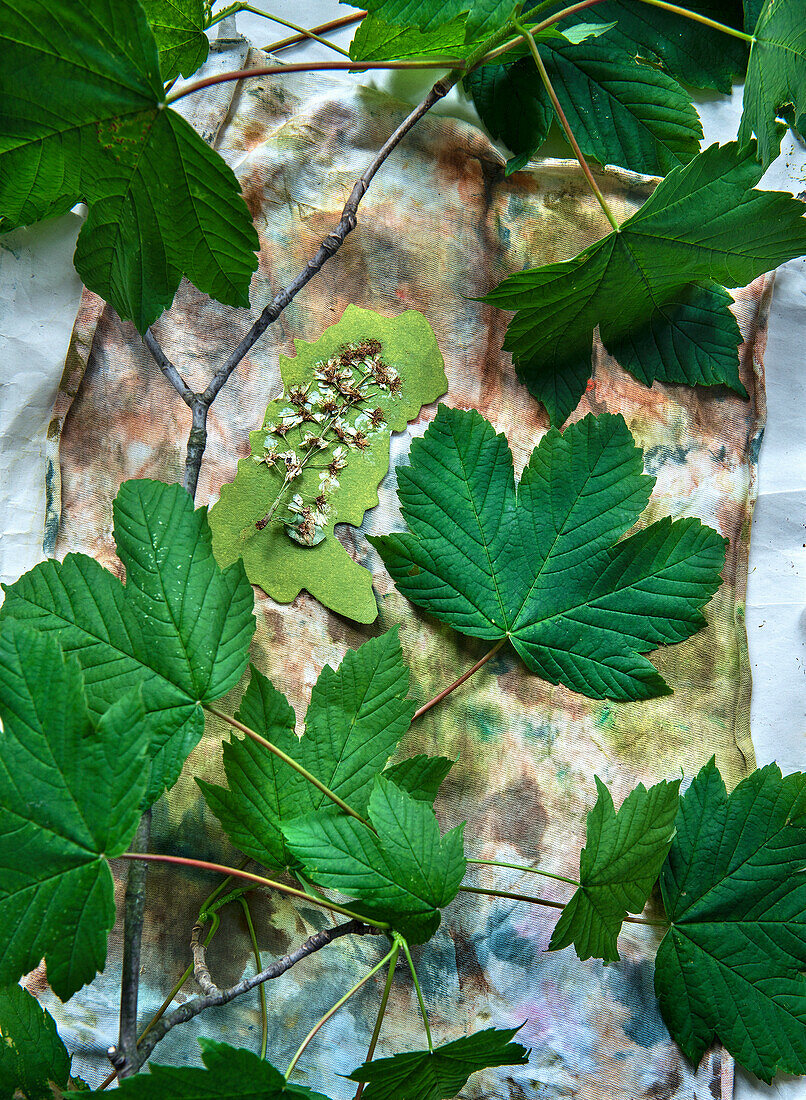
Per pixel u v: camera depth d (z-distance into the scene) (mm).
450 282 711
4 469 685
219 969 658
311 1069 657
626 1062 671
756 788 669
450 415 675
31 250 693
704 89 729
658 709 699
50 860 571
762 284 729
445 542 671
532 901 629
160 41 641
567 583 674
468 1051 606
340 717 636
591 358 710
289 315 701
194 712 613
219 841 667
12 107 587
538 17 700
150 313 646
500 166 719
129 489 622
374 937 669
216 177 596
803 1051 653
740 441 723
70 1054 647
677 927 666
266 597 683
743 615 711
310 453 692
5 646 575
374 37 655
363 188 670
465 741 686
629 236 657
